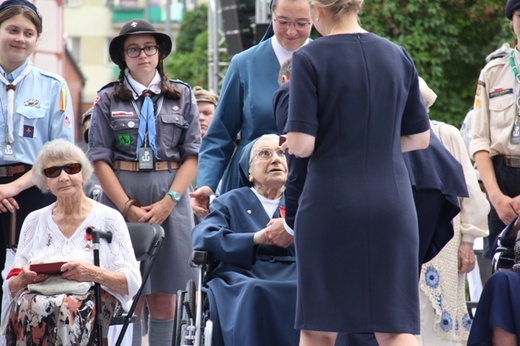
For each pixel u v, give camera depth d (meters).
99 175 14.59
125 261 12.88
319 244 9.88
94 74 122.88
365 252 9.80
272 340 12.11
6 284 12.78
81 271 12.47
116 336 14.73
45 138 14.87
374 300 9.80
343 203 9.79
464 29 34.25
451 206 11.77
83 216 13.02
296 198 10.41
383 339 10.03
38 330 12.37
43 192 13.16
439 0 33.31
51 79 15.03
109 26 122.44
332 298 9.86
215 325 12.18
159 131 14.75
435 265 13.62
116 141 14.71
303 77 9.93
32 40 14.80
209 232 12.83
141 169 14.62
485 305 12.58
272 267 12.82
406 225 9.87
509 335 12.36
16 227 14.48
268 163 13.20
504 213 14.05
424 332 13.59
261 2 28.72
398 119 10.09
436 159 11.77
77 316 12.40
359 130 9.88
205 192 14.17
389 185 9.85
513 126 14.27
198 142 14.98
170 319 14.91
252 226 13.14
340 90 9.90
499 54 15.09
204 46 60.25
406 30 33.34
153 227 13.33
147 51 14.77
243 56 14.59
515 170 14.26
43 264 12.45
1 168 14.56
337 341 11.84
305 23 14.20
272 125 14.30
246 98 14.43
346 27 10.22
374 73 9.98
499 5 33.81
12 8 14.70
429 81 33.81
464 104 34.62
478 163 14.48
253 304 12.09
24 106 14.73
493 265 13.59
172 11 119.56
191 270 14.73
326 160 9.93
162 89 14.90
